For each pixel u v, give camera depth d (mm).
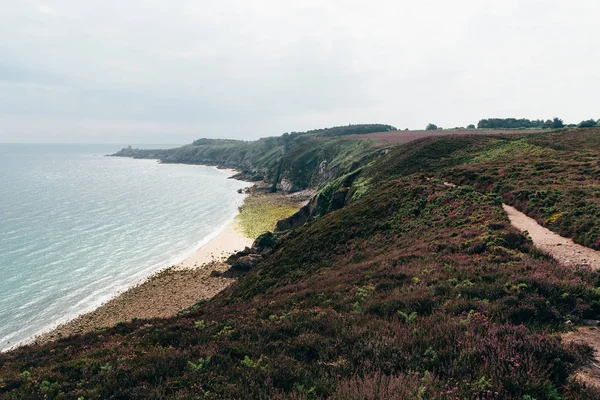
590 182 27188
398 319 10906
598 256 15438
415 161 59781
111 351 13023
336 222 35062
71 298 43000
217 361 9953
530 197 26438
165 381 9117
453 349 8039
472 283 12883
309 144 166500
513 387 6445
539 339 7762
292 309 15203
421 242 22406
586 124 98625
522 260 14688
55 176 182375
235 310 18031
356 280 17328
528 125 156125
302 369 8570
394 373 7738
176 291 44719
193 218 88562
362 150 114688
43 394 9664
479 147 58688
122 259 57188
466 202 27828
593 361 7430
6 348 32438
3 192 121688
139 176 190625
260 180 177000
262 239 57750
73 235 69625
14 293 44000
